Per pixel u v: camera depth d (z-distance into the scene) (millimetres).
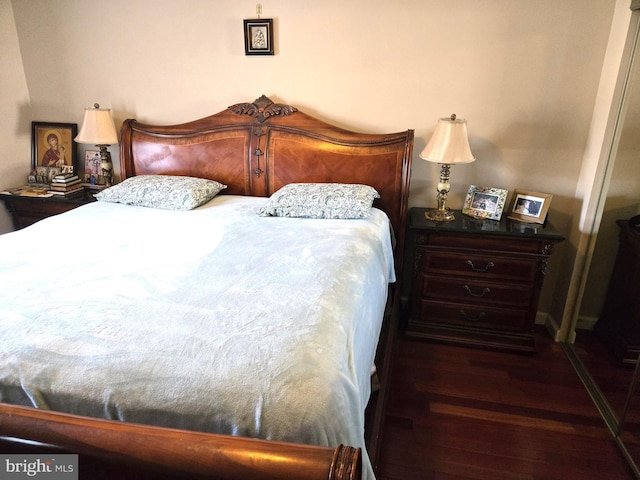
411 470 1787
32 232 2150
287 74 2842
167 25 2891
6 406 904
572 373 2402
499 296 2547
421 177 2848
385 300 2201
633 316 2188
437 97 2688
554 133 2592
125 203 2695
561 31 2420
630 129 2211
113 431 828
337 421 1038
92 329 1269
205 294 1498
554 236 2346
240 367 1093
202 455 771
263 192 2971
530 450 1890
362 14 2625
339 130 2797
